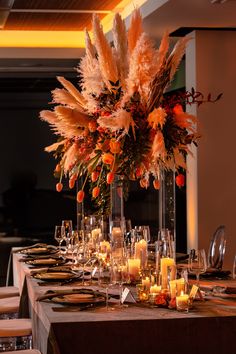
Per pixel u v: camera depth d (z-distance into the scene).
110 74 5.32
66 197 12.50
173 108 5.24
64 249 7.70
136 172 5.30
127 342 3.79
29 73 11.42
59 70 11.14
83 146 5.50
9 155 12.30
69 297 4.35
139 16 5.48
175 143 5.26
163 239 4.69
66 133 5.50
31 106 12.17
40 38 10.23
